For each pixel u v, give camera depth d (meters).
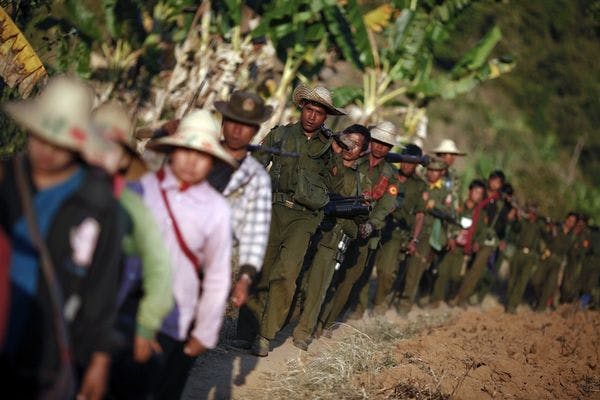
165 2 37.25
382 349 20.11
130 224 8.80
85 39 32.34
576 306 37.22
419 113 42.94
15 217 7.90
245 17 38.72
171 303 9.29
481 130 65.94
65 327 8.02
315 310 18.75
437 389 16.72
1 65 21.77
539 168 65.88
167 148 10.56
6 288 7.90
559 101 72.56
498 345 22.61
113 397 9.96
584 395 20.05
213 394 14.80
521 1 75.75
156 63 36.56
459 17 40.97
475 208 31.33
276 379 16.12
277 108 36.88
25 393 7.97
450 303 32.41
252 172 12.42
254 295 17.50
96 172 8.19
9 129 21.95
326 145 17.14
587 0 77.75
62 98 7.90
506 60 42.50
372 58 40.09
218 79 35.41
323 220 18.67
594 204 63.44
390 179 20.64
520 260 34.09
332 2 36.91
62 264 7.99
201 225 10.25
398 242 25.97
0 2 24.28
